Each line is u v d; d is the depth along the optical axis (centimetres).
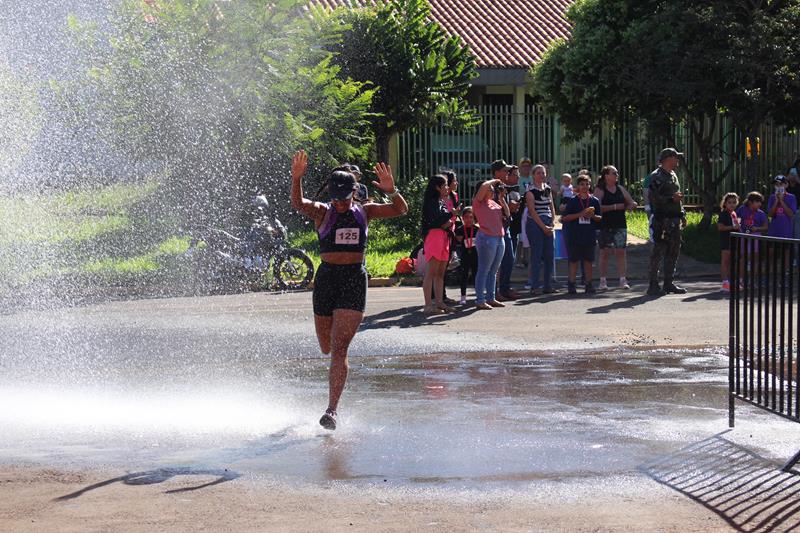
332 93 2584
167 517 582
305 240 2495
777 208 2023
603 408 864
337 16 2820
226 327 1382
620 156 3278
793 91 2644
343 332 798
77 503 609
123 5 2480
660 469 678
